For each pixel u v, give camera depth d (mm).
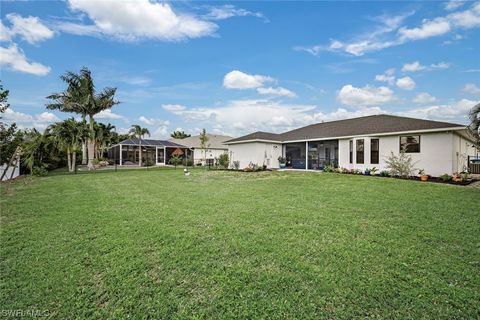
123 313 2891
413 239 4945
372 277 3535
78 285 3449
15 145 16750
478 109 13547
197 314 2854
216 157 38062
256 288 3324
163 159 40969
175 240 4984
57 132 22250
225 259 4148
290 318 2775
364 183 12539
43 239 5125
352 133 18422
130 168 29688
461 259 4066
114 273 3727
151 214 6988
